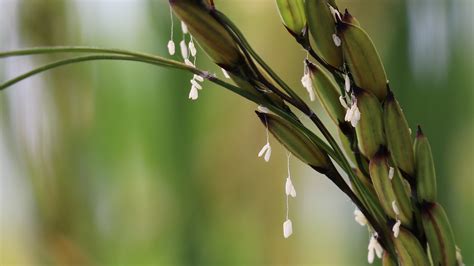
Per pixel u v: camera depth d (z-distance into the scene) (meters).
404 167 0.15
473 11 0.23
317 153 0.15
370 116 0.15
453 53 0.23
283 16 0.15
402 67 0.23
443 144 0.23
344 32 0.14
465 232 0.23
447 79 0.23
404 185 0.15
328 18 0.15
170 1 0.14
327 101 0.15
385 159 0.15
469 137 0.23
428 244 0.15
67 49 0.14
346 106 0.15
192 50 0.14
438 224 0.15
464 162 0.23
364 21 0.24
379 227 0.15
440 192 0.23
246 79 0.15
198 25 0.14
